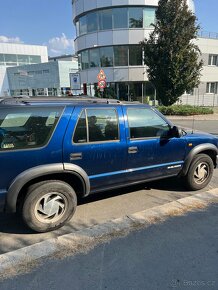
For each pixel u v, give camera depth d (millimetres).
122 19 23891
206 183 4848
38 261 2781
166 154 4246
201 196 4508
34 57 55562
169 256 2848
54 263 2748
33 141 3109
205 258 2811
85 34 25703
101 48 24969
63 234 3320
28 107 3135
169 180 5301
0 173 2941
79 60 28172
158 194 4617
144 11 23656
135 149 3883
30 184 3195
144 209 4027
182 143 4395
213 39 27781
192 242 3111
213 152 4918
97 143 3535
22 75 46062
